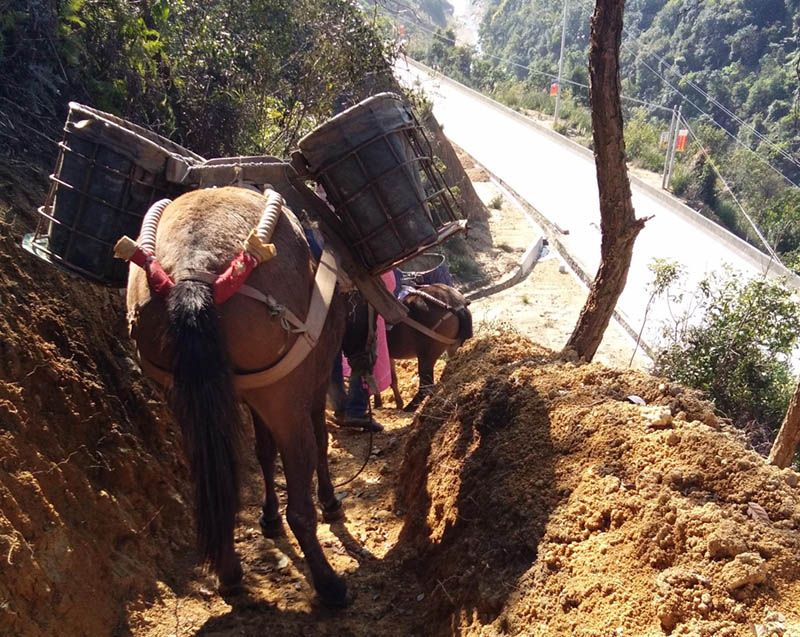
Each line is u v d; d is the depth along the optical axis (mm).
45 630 3117
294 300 3488
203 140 7996
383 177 4004
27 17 5793
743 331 8273
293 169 4195
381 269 4227
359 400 6613
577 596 3113
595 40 5414
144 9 7477
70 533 3531
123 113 6762
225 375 3066
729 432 4016
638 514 3309
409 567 4223
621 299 18438
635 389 4301
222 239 3324
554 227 25531
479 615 3387
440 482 4477
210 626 3701
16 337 3957
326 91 10414
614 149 5641
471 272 19906
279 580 4172
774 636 2619
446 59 64625
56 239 3826
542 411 4258
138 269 3484
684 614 2848
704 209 34188
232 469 3078
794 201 32594
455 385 5352
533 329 15898
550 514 3584
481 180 32125
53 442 3809
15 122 5750
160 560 4113
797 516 3133
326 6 10469
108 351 4746
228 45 8562
